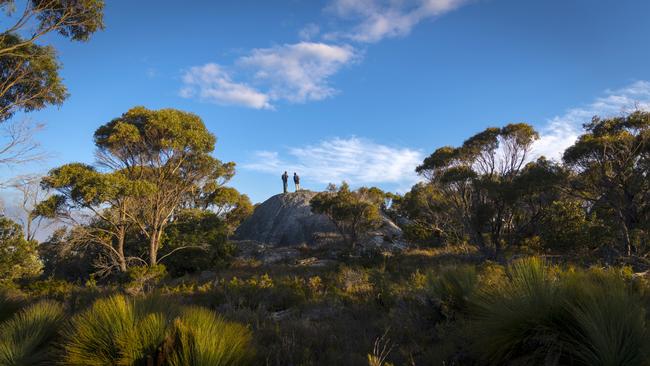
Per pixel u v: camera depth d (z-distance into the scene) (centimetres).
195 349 437
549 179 2367
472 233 2594
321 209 3778
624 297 423
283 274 2172
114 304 508
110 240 2788
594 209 2747
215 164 3148
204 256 3069
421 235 3438
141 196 2678
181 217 3366
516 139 2711
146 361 445
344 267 1931
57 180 2355
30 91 1720
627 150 2356
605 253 1925
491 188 2433
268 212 5469
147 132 2734
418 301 750
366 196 3938
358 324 747
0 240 2050
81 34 1652
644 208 2464
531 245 2464
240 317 826
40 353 540
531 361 416
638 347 374
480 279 693
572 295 443
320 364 541
